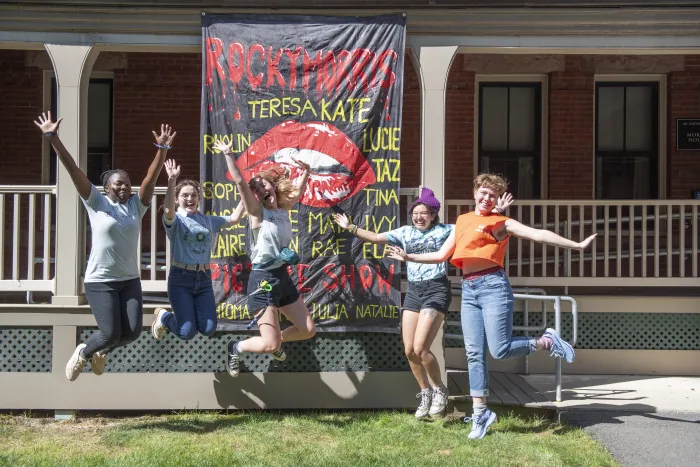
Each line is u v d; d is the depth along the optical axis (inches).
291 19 262.1
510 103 400.8
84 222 269.9
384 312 260.1
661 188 393.7
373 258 260.1
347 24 261.3
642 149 398.0
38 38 265.3
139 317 231.0
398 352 266.7
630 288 355.9
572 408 260.2
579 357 324.2
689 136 387.5
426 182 270.2
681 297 320.5
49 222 268.2
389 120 260.4
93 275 226.5
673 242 384.5
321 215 259.0
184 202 237.8
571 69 387.5
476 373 231.3
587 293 338.3
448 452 217.3
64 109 266.1
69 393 262.7
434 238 242.1
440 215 269.0
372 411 266.2
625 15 268.8
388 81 260.5
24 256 375.9
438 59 269.9
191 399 264.7
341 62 260.8
